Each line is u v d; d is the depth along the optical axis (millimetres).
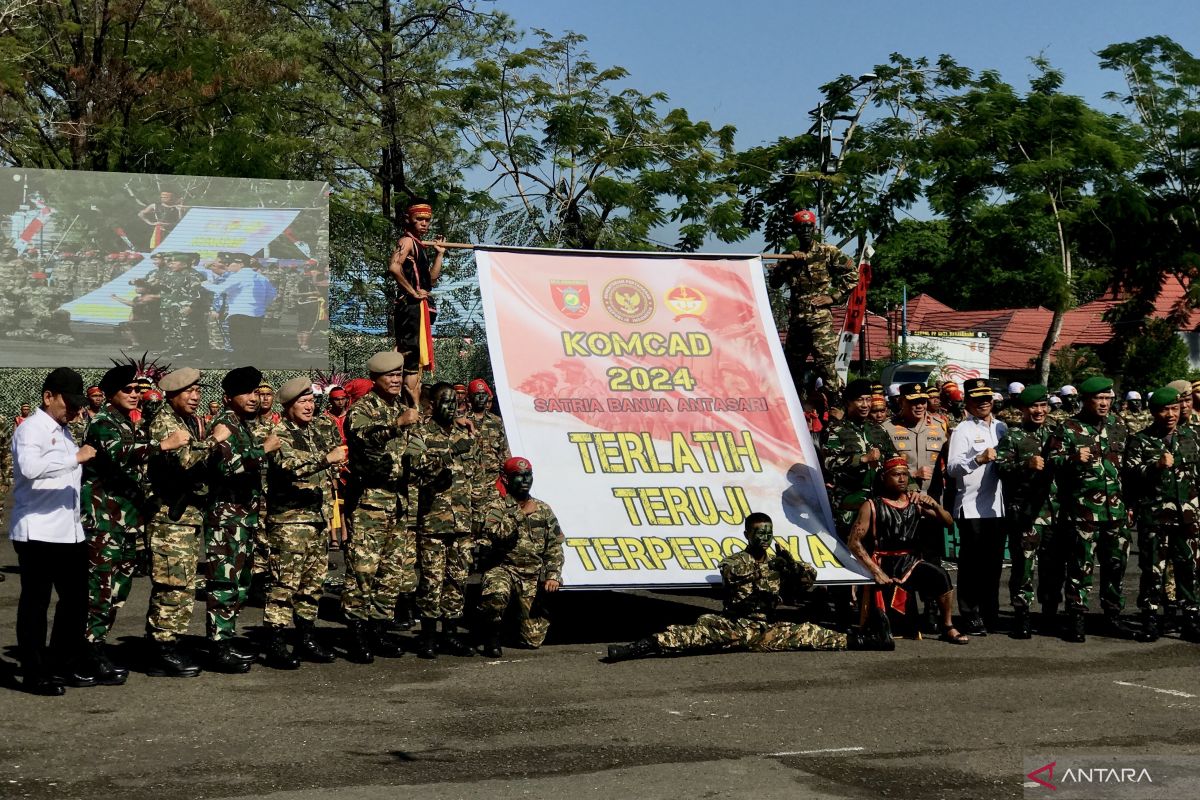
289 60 35562
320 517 9656
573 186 35844
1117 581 10883
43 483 8383
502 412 11070
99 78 33594
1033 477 10852
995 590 11148
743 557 10148
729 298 12203
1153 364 42812
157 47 34500
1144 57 37312
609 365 11539
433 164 37188
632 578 10438
